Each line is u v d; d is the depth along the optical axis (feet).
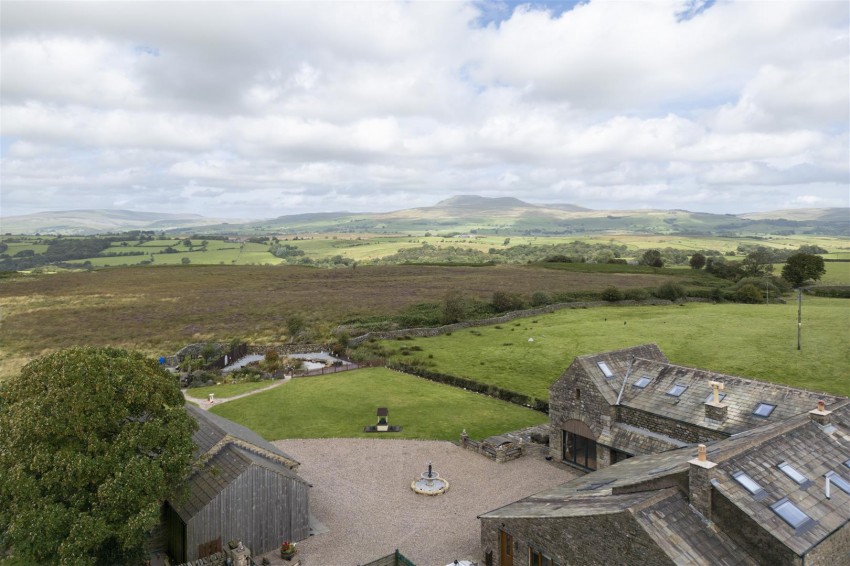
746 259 518.37
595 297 394.32
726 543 64.69
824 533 64.49
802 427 85.30
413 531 103.71
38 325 313.94
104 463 78.02
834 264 573.33
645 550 62.54
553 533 75.82
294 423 165.99
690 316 318.04
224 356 243.19
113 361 87.76
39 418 77.61
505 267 599.16
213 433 107.55
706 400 111.55
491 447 138.62
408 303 377.50
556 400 134.72
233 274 553.64
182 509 92.79
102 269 593.83
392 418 170.71
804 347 237.45
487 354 252.42
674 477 70.79
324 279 512.22
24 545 74.59
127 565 85.71
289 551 94.99
